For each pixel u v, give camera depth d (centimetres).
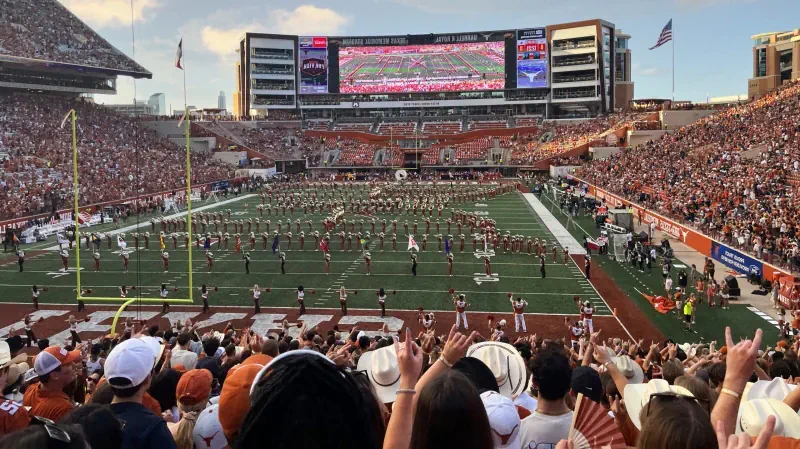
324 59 10906
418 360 402
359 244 4238
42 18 7800
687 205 4447
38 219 4862
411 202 6006
